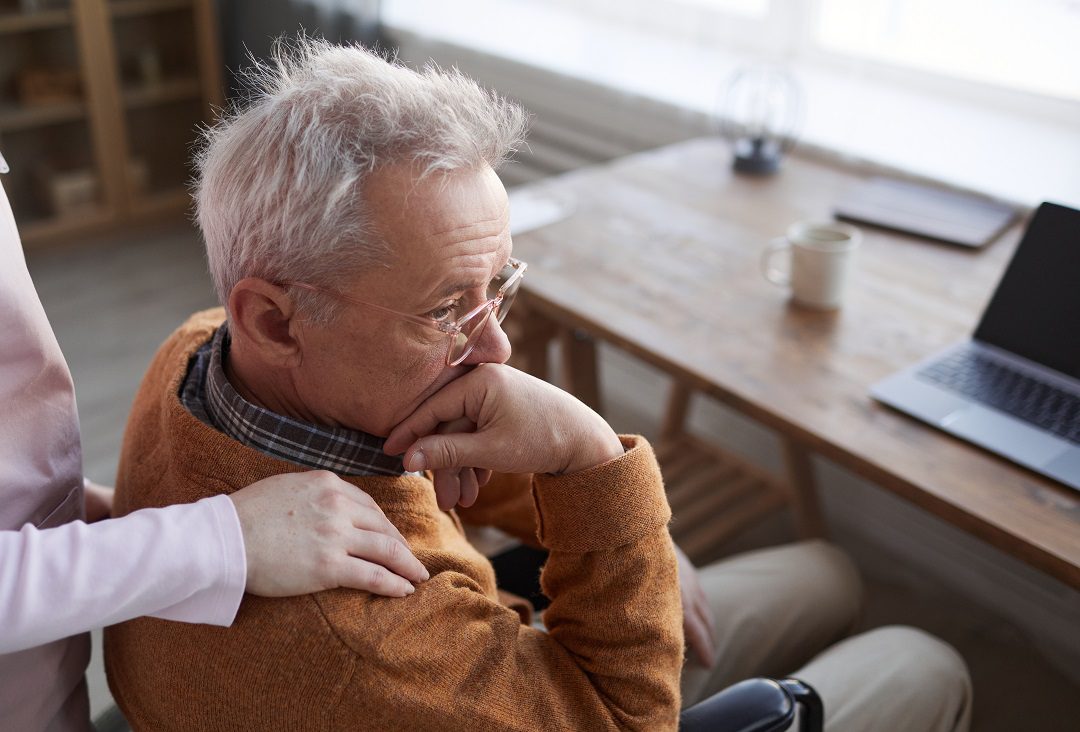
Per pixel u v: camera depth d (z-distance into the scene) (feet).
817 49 7.78
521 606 3.40
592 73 8.36
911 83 7.46
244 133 2.37
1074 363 4.17
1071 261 4.20
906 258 5.29
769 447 7.57
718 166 6.59
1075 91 6.62
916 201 5.93
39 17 10.17
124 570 2.12
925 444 3.82
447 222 2.30
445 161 2.26
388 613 2.39
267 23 10.66
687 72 8.21
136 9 10.91
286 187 2.26
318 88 2.32
